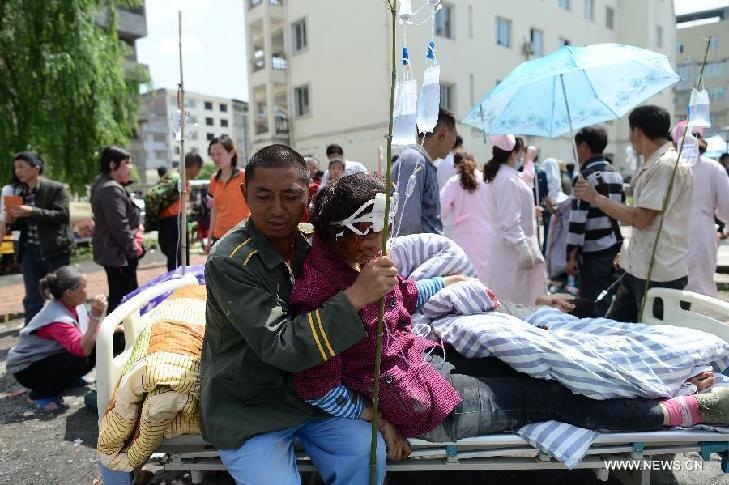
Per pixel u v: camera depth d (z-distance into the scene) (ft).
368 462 6.15
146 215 18.79
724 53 116.98
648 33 84.23
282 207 5.86
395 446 6.45
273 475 5.93
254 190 5.88
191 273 10.84
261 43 72.59
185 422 6.53
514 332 7.32
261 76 70.13
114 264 15.66
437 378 6.77
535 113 13.67
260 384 6.02
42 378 11.96
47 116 35.32
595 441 6.59
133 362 6.81
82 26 35.40
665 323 10.01
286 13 67.31
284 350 5.51
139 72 43.70
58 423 11.35
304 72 65.98
